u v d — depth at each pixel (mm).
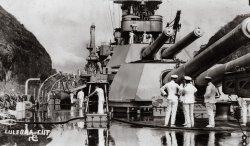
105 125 15805
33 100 32750
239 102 17844
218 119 16844
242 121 16375
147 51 21516
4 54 47500
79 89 35188
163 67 20688
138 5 27281
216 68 16078
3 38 52312
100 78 25734
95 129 14531
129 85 20938
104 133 13250
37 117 19859
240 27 11133
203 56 14320
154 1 27297
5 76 46250
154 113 18875
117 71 23016
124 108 20938
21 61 53125
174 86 14836
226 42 12398
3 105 24469
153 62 21188
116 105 21328
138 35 26344
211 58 14016
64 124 16688
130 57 23297
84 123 16938
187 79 14562
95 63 39125
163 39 18672
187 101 14422
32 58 57250
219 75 15727
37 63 58688
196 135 12289
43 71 60500
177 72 17000
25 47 58250
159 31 26062
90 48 39406
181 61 21344
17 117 19828
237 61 13969
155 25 25938
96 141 11359
